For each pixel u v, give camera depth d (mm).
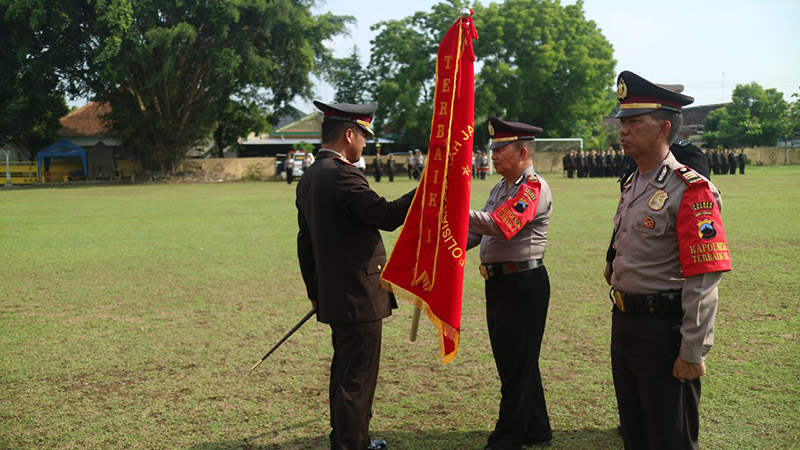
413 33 45844
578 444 3525
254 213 17188
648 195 2600
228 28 35375
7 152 38156
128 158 45719
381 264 3314
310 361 4988
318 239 3254
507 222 3219
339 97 49812
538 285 3436
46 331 5867
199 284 7895
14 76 35594
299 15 37562
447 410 4023
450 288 2994
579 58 46250
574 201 19094
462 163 2982
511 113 46562
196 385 4504
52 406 4152
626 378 2701
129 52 34250
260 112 44156
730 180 29766
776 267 8055
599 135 56812
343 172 3182
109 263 9445
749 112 63219
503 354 3445
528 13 45656
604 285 7367
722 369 4516
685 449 2561
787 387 4164
